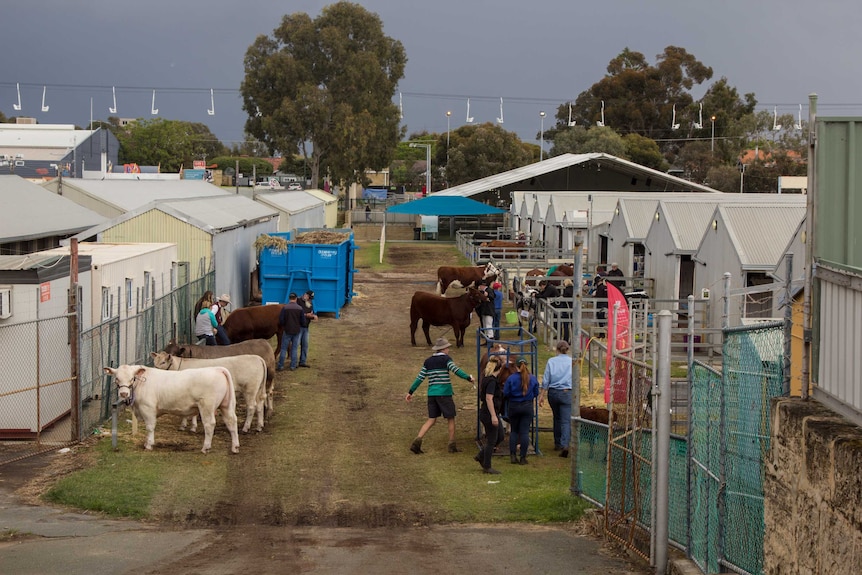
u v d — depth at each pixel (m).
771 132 99.62
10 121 147.62
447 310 25.83
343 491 13.04
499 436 15.29
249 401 16.22
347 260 33.19
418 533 11.12
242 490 12.91
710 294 24.94
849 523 5.97
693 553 9.26
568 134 94.88
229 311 28.69
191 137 131.50
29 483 12.66
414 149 141.88
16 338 14.80
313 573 8.93
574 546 10.48
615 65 106.75
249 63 82.38
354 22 83.81
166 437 15.55
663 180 67.31
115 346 17.59
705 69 104.31
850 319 6.62
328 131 80.94
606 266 34.91
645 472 10.03
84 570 8.82
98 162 83.88
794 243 19.48
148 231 26.42
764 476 7.63
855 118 7.18
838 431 6.38
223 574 8.77
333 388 20.55
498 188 69.56
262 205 41.56
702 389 9.29
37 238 28.80
